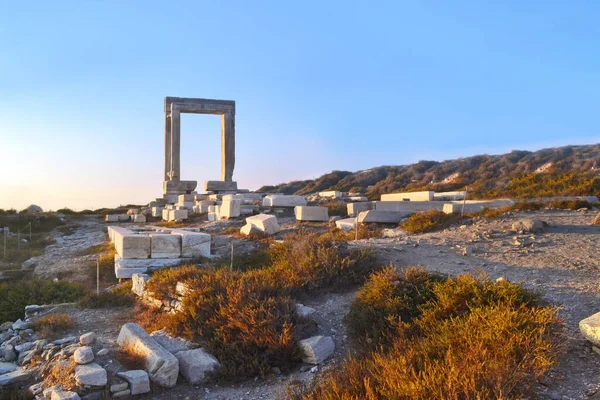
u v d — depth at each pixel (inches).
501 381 169.5
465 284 273.0
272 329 268.4
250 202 1047.0
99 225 1213.1
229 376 248.7
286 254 440.1
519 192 1053.2
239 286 315.3
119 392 231.8
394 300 283.7
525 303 240.5
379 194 1507.1
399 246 449.7
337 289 355.9
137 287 435.2
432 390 166.9
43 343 299.3
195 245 517.7
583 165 1962.4
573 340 219.0
